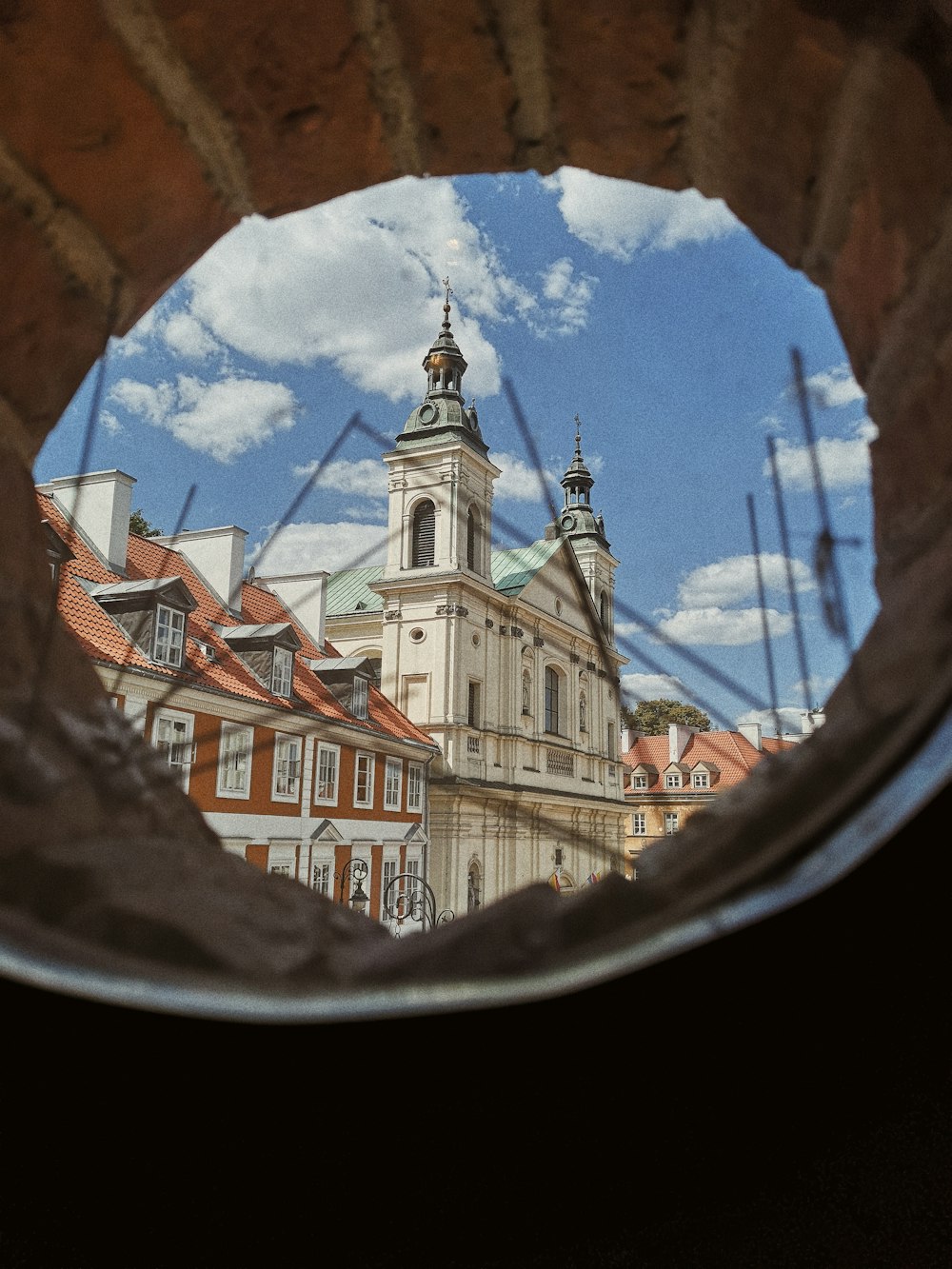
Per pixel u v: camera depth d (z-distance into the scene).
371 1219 0.72
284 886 1.23
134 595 15.62
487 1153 0.71
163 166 1.37
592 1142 0.71
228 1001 0.60
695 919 0.58
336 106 1.45
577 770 35.41
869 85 1.08
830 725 0.76
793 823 0.58
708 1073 0.71
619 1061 0.71
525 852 29.80
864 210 1.16
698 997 0.72
